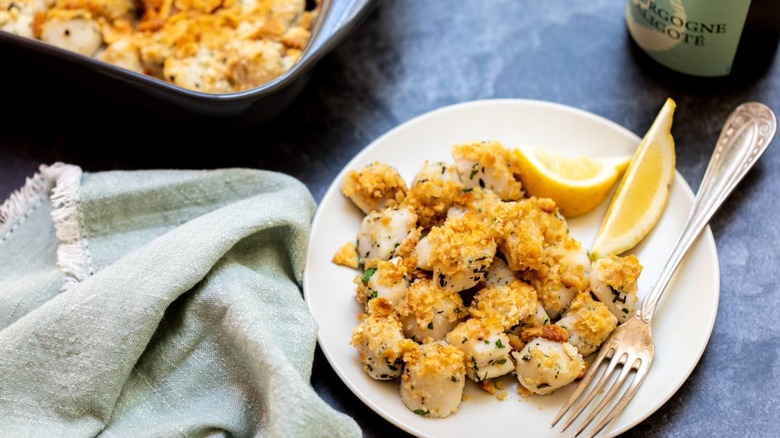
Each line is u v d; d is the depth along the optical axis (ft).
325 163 2.01
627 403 1.68
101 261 1.85
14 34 1.86
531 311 1.70
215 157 2.02
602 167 1.86
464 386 1.71
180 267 1.71
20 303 1.80
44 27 1.97
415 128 1.95
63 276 1.83
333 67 2.10
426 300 1.70
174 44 1.97
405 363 1.68
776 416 1.72
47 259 1.87
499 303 1.70
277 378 1.63
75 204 1.86
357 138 2.03
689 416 1.73
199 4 2.01
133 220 1.89
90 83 1.91
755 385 1.74
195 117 1.92
